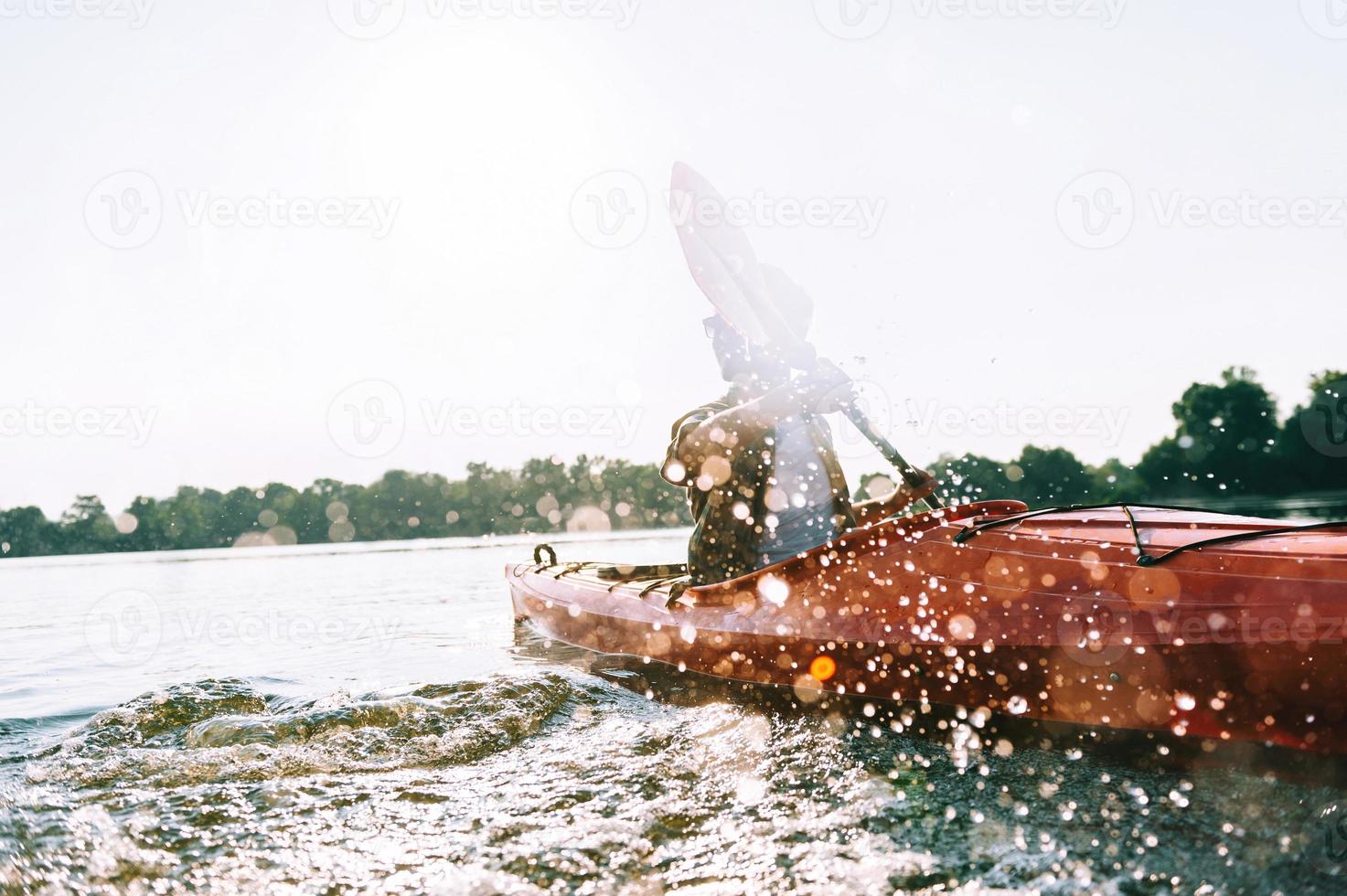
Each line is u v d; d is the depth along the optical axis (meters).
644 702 3.21
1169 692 2.18
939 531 2.85
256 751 2.62
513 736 2.75
